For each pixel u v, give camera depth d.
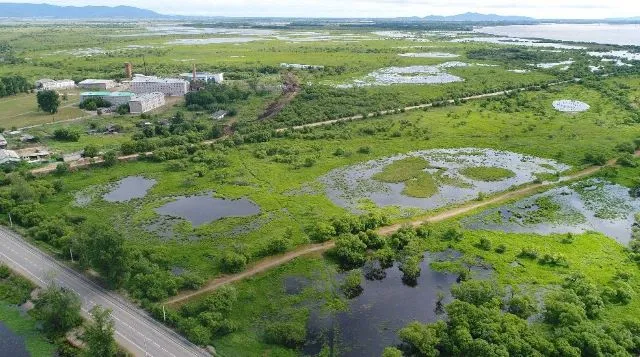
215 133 190.50
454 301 85.12
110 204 134.25
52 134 189.00
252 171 156.75
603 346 74.75
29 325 85.25
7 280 97.81
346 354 79.38
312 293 94.94
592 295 87.75
